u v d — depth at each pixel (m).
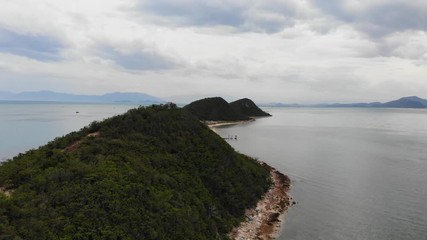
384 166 68.12
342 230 35.16
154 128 41.50
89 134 38.34
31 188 24.95
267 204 42.53
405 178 57.59
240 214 37.31
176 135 42.84
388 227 35.88
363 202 44.16
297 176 58.81
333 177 58.09
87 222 22.62
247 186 43.31
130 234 23.44
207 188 36.94
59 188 25.17
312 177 58.03
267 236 33.47
